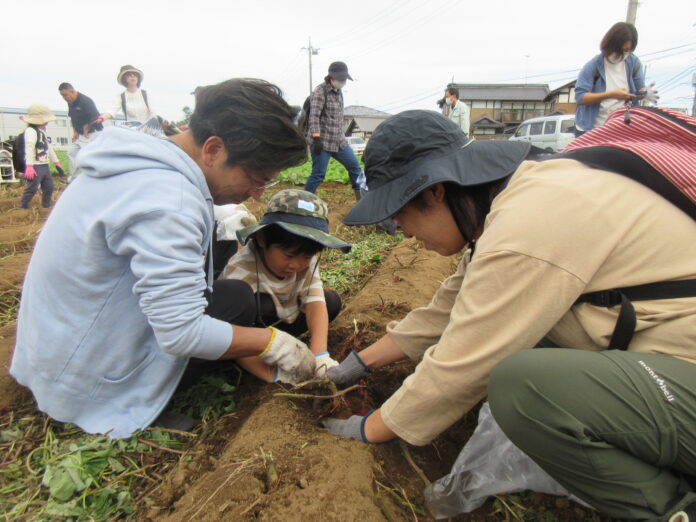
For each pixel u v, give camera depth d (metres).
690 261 1.28
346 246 2.27
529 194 1.35
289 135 1.68
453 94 9.84
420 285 3.73
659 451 1.26
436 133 1.51
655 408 1.24
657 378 1.25
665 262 1.29
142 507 1.69
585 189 1.31
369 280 4.16
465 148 1.52
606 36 5.02
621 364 1.28
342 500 1.54
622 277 1.31
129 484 1.79
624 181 1.33
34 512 1.65
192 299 1.68
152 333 1.88
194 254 1.68
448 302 2.00
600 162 1.38
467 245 1.73
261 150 1.66
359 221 1.50
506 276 1.32
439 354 1.48
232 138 1.65
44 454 1.88
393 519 1.54
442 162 1.48
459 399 1.49
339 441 1.81
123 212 1.57
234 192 1.84
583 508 1.67
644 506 1.28
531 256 1.29
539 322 1.33
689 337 1.29
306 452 1.73
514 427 1.36
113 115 7.87
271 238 2.32
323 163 6.71
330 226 6.69
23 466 1.85
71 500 1.71
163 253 1.58
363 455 1.73
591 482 1.31
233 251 2.99
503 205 1.39
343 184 12.83
